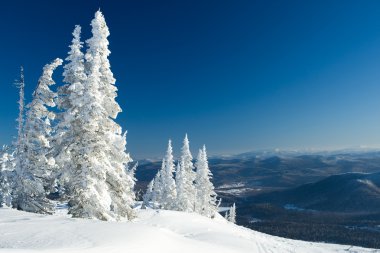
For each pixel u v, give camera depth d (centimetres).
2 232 1519
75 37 2592
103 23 2606
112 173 2531
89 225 1770
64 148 2464
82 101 2434
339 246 3919
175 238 1992
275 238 4072
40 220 1875
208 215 6731
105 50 2616
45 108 2881
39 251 1180
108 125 2553
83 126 2430
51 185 2789
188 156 6569
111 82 2664
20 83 2877
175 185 6594
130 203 2727
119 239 1550
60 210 3719
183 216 3653
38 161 2809
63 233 1555
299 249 3147
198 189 6850
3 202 2775
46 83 2891
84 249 1317
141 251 1473
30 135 2828
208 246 2114
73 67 2506
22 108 2878
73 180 2406
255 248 2612
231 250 2262
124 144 2625
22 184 2756
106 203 2430
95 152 2458
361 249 3725
